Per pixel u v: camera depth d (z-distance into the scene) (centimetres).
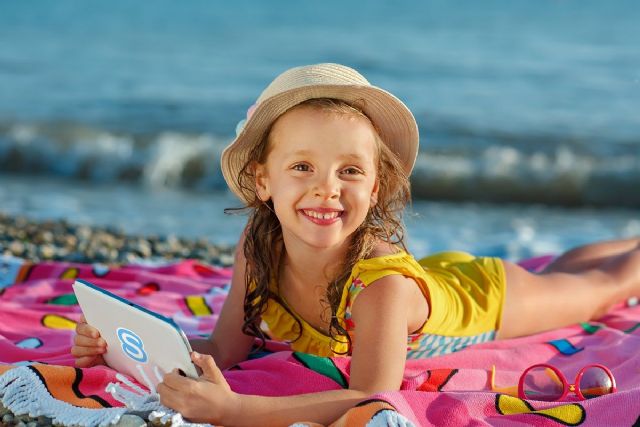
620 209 1305
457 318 362
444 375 325
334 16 3222
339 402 272
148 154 1427
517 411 288
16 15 3158
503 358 362
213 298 461
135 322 272
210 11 3388
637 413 280
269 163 299
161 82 1978
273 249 327
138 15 3250
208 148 1452
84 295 292
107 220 1004
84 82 1972
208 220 1038
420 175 1343
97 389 296
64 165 1432
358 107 300
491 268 396
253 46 2498
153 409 268
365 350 287
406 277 308
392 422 246
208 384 264
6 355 346
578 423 277
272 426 266
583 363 362
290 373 309
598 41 2500
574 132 1527
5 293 457
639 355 352
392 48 2420
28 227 742
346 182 287
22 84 1930
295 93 288
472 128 1552
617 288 432
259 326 346
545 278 413
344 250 307
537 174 1348
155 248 678
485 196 1336
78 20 3086
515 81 1950
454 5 3538
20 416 276
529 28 2816
